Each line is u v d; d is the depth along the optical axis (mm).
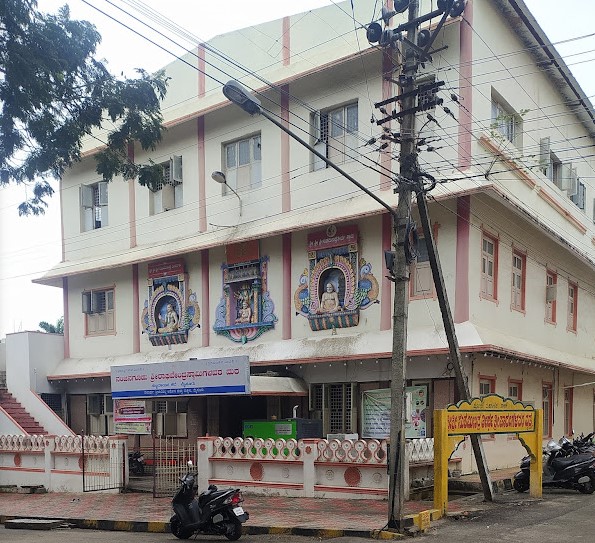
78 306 23203
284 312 17688
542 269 19406
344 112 17172
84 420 22328
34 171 12281
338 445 12547
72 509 13477
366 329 16109
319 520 10531
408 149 10406
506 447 16422
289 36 18453
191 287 19969
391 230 15844
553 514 10625
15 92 11188
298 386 16797
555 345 20109
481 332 14516
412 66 10531
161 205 21297
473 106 15227
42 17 11648
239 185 19281
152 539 10406
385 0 16547
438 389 15016
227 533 9961
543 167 17938
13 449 17438
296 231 17453
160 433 19688
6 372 23047
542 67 19594
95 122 12703
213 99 19875
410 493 12133
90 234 23172
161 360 19844
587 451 13422
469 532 9383
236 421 18797
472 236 15172
